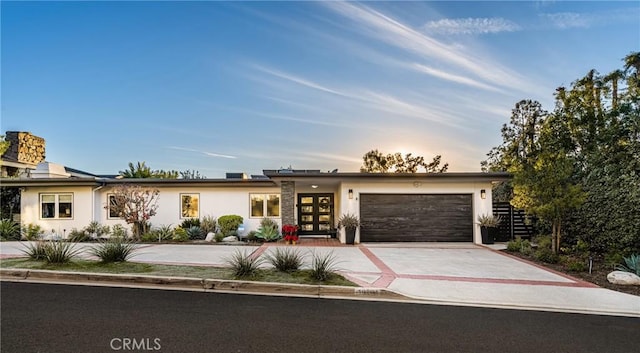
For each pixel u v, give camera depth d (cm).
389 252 1182
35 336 413
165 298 596
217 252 1119
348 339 427
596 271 892
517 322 509
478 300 623
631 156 1015
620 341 440
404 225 1477
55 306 535
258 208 1717
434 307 579
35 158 2556
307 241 1502
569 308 588
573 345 425
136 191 1537
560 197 1044
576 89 1689
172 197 1722
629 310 580
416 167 3416
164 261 917
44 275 729
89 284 684
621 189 1004
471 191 1480
